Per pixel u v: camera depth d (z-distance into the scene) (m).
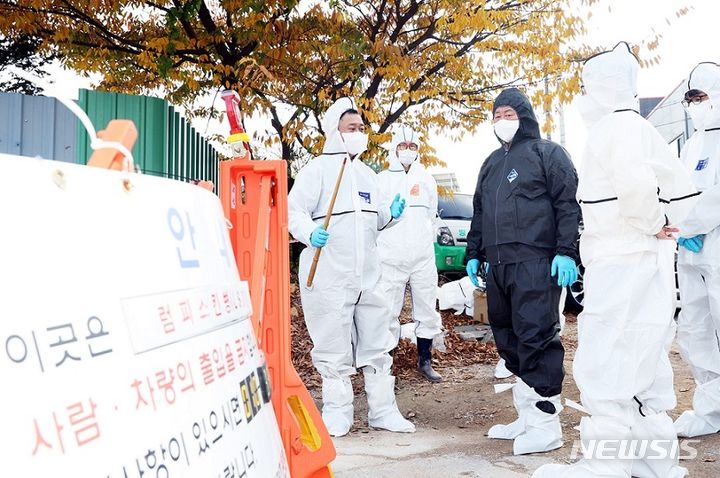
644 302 2.99
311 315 4.36
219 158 9.67
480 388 5.67
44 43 8.82
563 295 4.46
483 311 8.13
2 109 5.17
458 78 9.35
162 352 1.02
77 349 0.83
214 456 1.10
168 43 7.73
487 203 4.06
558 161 3.78
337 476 3.34
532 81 8.98
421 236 6.35
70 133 5.31
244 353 1.39
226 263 1.40
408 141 6.63
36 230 0.81
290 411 2.05
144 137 5.75
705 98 4.29
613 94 3.09
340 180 4.00
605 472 2.98
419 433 4.41
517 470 3.43
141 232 1.05
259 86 8.48
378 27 8.84
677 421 4.16
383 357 4.56
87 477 0.80
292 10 8.41
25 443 0.72
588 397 2.99
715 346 4.20
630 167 2.85
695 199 3.07
